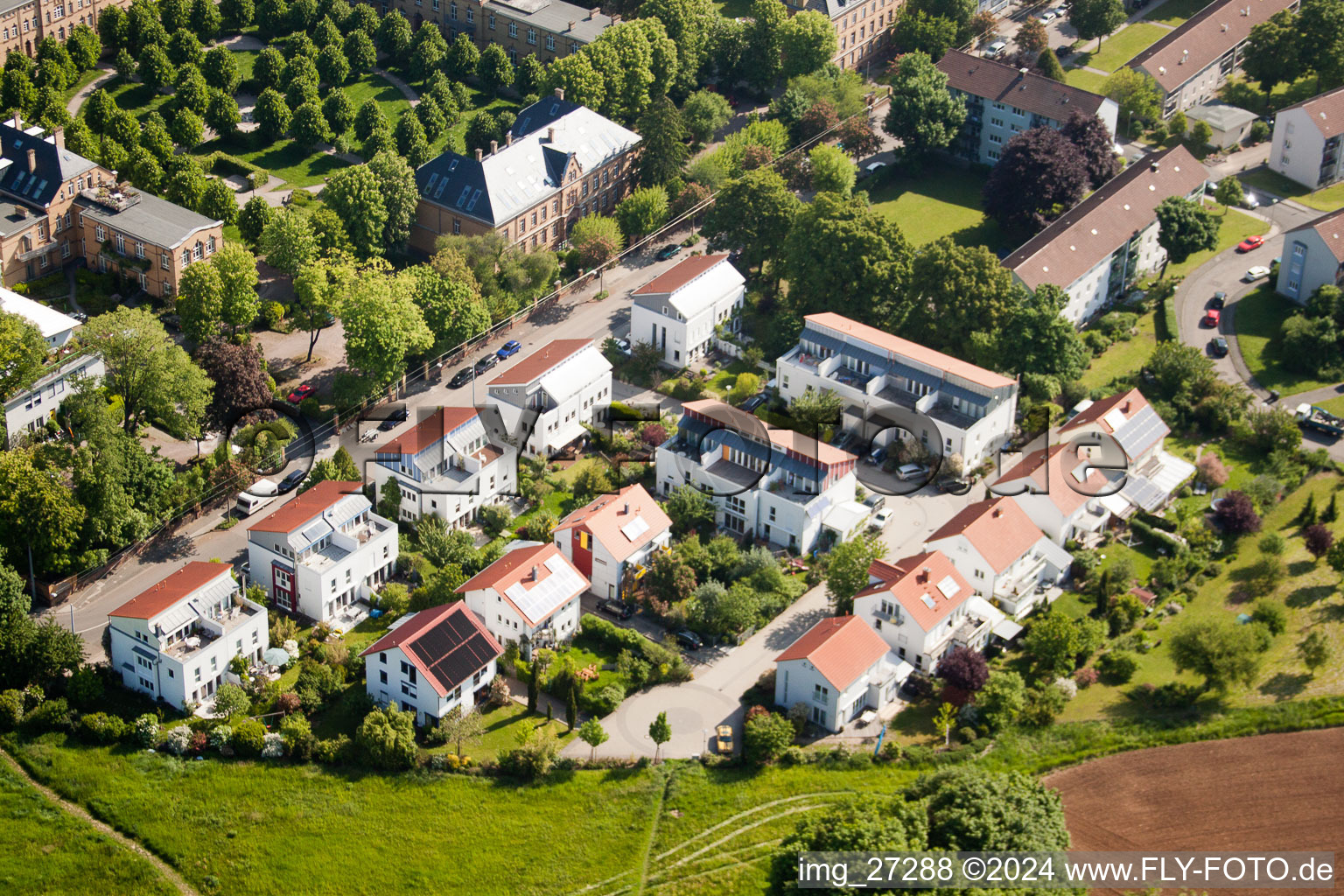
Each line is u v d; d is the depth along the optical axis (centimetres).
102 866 15325
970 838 14738
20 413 19938
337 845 15588
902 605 17612
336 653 17588
